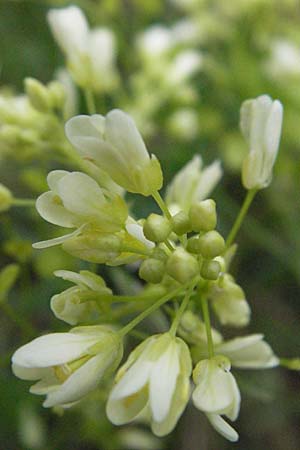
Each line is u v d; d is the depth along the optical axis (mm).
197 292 123
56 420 168
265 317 181
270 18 208
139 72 198
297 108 191
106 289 116
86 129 114
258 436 183
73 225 115
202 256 116
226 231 171
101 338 112
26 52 192
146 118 183
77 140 113
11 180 174
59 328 147
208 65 195
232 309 123
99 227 115
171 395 107
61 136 146
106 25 198
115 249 115
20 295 160
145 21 211
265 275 177
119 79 188
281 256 173
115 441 172
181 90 186
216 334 124
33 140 145
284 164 186
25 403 160
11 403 160
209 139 188
